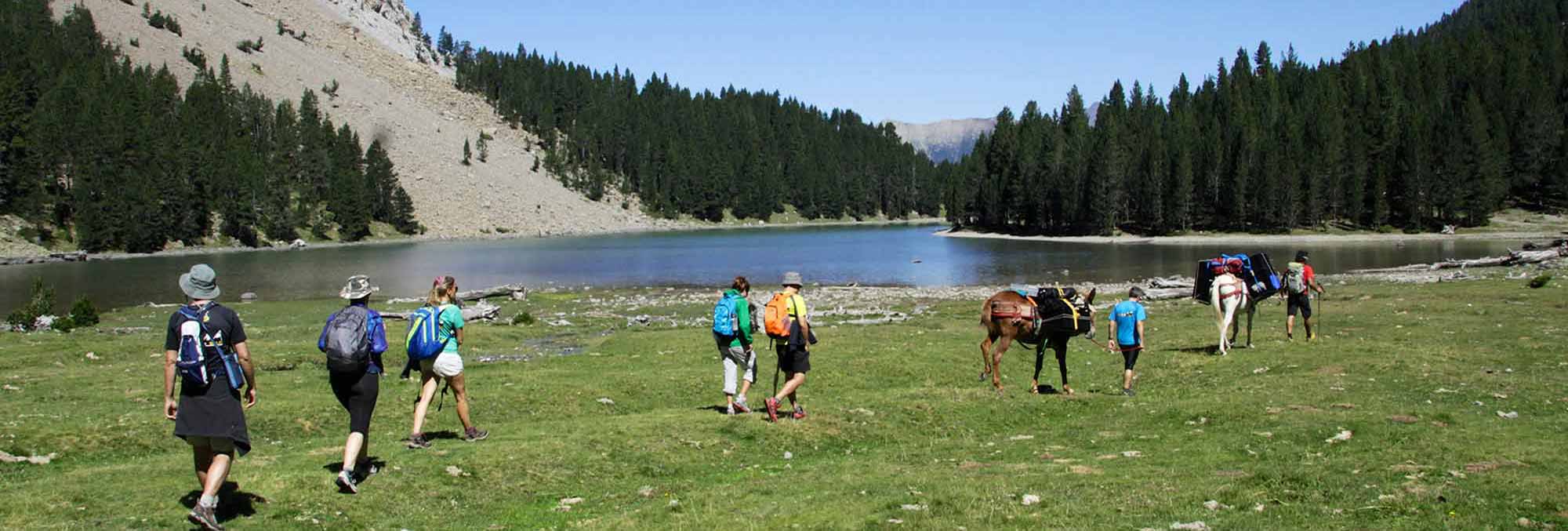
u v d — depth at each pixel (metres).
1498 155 146.12
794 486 11.93
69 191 130.75
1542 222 140.12
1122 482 11.23
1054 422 17.09
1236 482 10.79
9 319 44.28
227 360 9.76
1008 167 181.12
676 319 46.56
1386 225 143.00
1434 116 160.12
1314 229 144.25
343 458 13.22
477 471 12.73
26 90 150.12
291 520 10.54
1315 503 9.70
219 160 154.38
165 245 137.00
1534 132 150.88
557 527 10.56
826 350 28.36
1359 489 10.10
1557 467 10.87
